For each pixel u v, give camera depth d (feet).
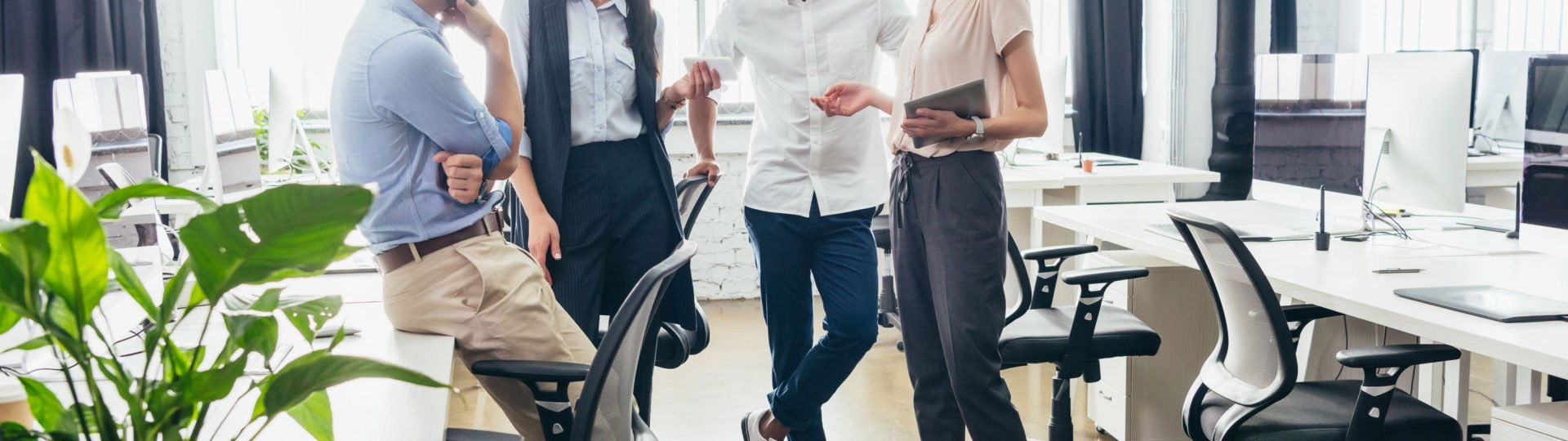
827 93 9.01
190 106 17.57
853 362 9.77
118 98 10.05
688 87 9.04
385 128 6.19
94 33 16.38
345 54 6.23
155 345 2.90
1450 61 9.42
